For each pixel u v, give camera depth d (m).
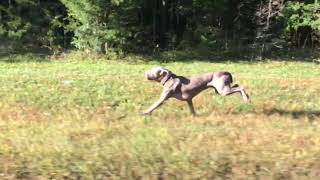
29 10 31.03
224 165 7.14
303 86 18.69
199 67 26.16
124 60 29.02
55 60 28.45
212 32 31.84
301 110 13.37
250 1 32.09
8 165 7.12
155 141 8.42
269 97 15.94
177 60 29.75
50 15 31.12
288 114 12.46
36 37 31.06
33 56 29.22
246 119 11.30
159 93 16.34
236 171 6.97
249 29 32.41
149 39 32.47
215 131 9.57
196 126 10.23
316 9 31.69
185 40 32.41
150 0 33.38
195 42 32.34
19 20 30.44
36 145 8.10
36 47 31.17
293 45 34.19
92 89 17.03
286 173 6.93
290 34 33.81
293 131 9.59
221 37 31.84
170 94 11.68
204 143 8.34
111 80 19.48
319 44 34.12
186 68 25.64
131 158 7.38
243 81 19.81
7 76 20.38
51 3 31.39
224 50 31.59
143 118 11.31
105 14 29.02
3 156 7.54
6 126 10.16
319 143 8.35
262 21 31.81
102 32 28.73
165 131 9.32
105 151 7.74
